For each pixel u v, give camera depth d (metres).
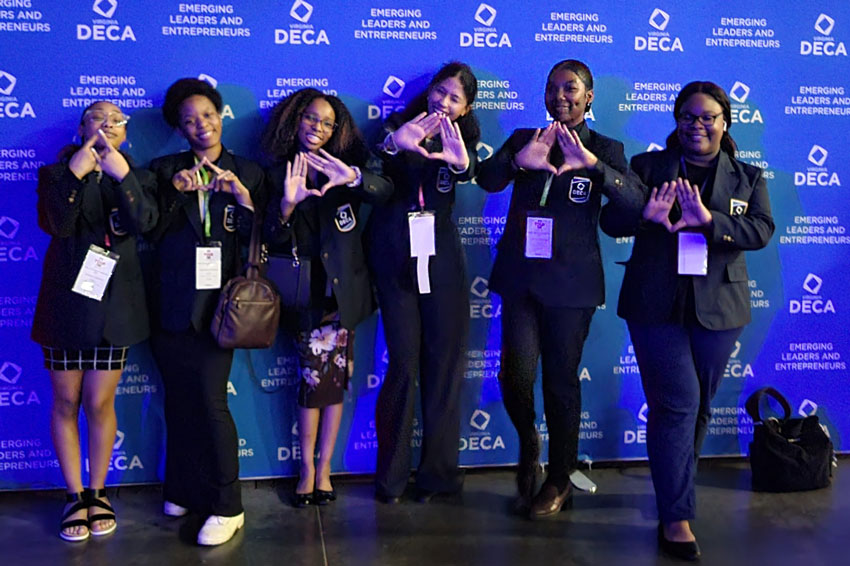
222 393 2.95
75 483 3.01
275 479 3.46
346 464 3.50
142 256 3.25
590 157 2.71
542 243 2.88
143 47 3.21
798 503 3.20
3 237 3.20
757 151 3.52
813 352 3.62
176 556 2.78
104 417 2.99
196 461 2.95
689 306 2.75
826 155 3.55
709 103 2.66
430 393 3.21
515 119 3.42
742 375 3.60
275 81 3.29
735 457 3.65
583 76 2.83
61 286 2.81
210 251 2.88
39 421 3.31
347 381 3.24
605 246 3.52
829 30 3.50
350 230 3.10
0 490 3.30
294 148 3.11
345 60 3.32
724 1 3.45
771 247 3.56
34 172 3.19
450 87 2.97
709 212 2.65
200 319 2.87
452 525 3.02
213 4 3.23
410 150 2.89
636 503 3.22
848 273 3.60
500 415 3.55
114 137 2.83
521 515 3.11
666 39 3.45
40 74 3.16
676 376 2.73
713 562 2.71
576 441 3.11
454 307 3.14
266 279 2.94
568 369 3.01
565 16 3.40
